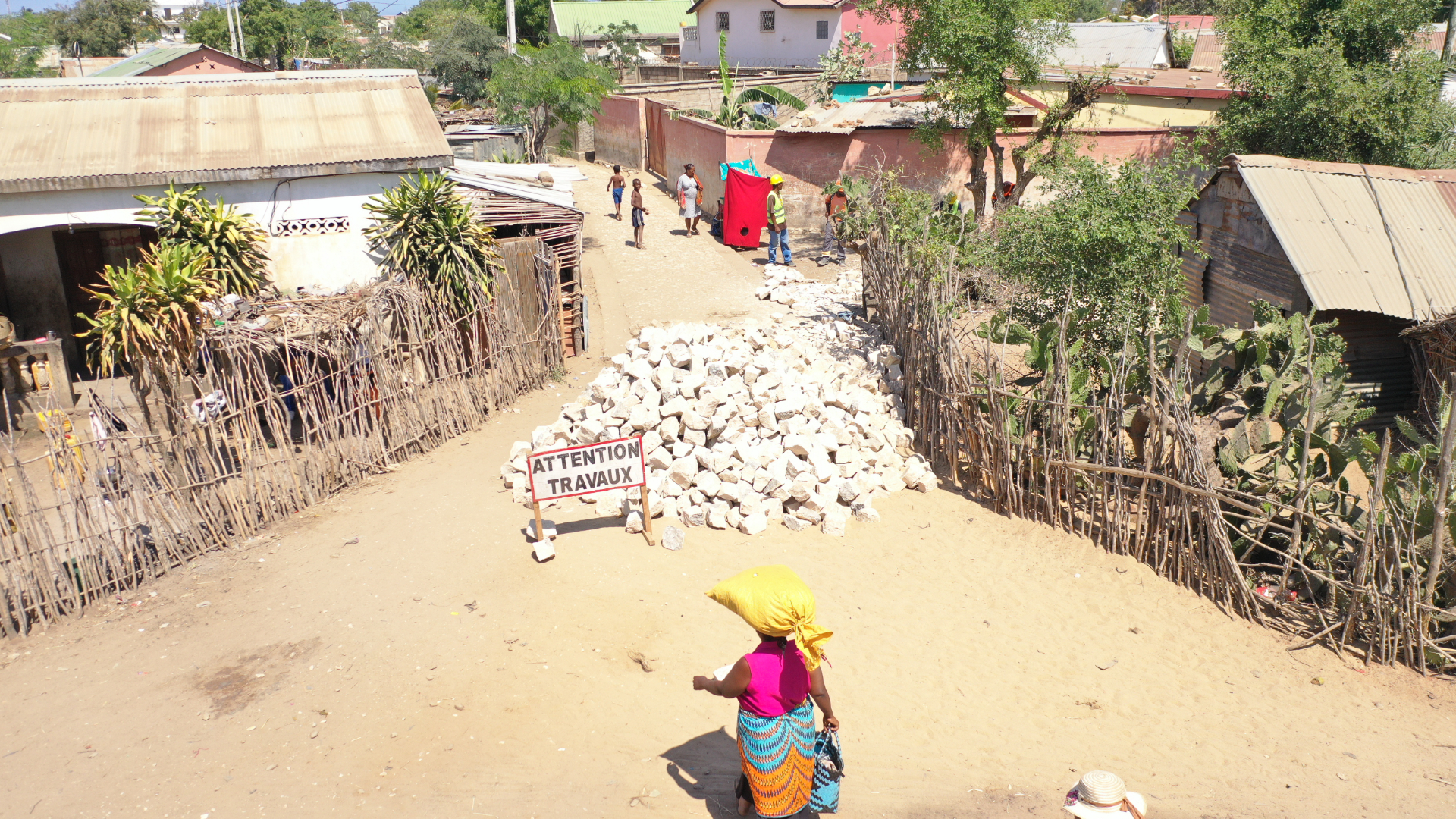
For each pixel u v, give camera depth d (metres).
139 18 73.12
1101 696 7.75
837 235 21.59
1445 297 12.45
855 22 45.03
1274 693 7.79
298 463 10.78
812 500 10.39
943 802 6.10
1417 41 19.84
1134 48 34.12
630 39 54.41
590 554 9.59
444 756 6.58
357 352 11.60
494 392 13.89
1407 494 8.62
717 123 29.00
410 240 13.70
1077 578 9.60
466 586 8.97
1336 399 9.90
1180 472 9.30
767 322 17.58
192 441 9.66
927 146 23.28
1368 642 8.27
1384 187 13.73
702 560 9.62
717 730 6.97
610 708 7.20
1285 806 6.15
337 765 6.50
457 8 79.69
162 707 7.21
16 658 7.93
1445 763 6.80
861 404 12.45
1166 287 12.77
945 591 9.38
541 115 27.59
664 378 12.16
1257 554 9.55
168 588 9.05
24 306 17.42
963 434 11.56
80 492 8.66
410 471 11.90
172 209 13.51
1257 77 19.27
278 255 14.68
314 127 15.30
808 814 5.86
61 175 13.42
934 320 11.89
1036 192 24.12
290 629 8.29
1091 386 11.27
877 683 7.82
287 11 64.81
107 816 6.05
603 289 20.23
